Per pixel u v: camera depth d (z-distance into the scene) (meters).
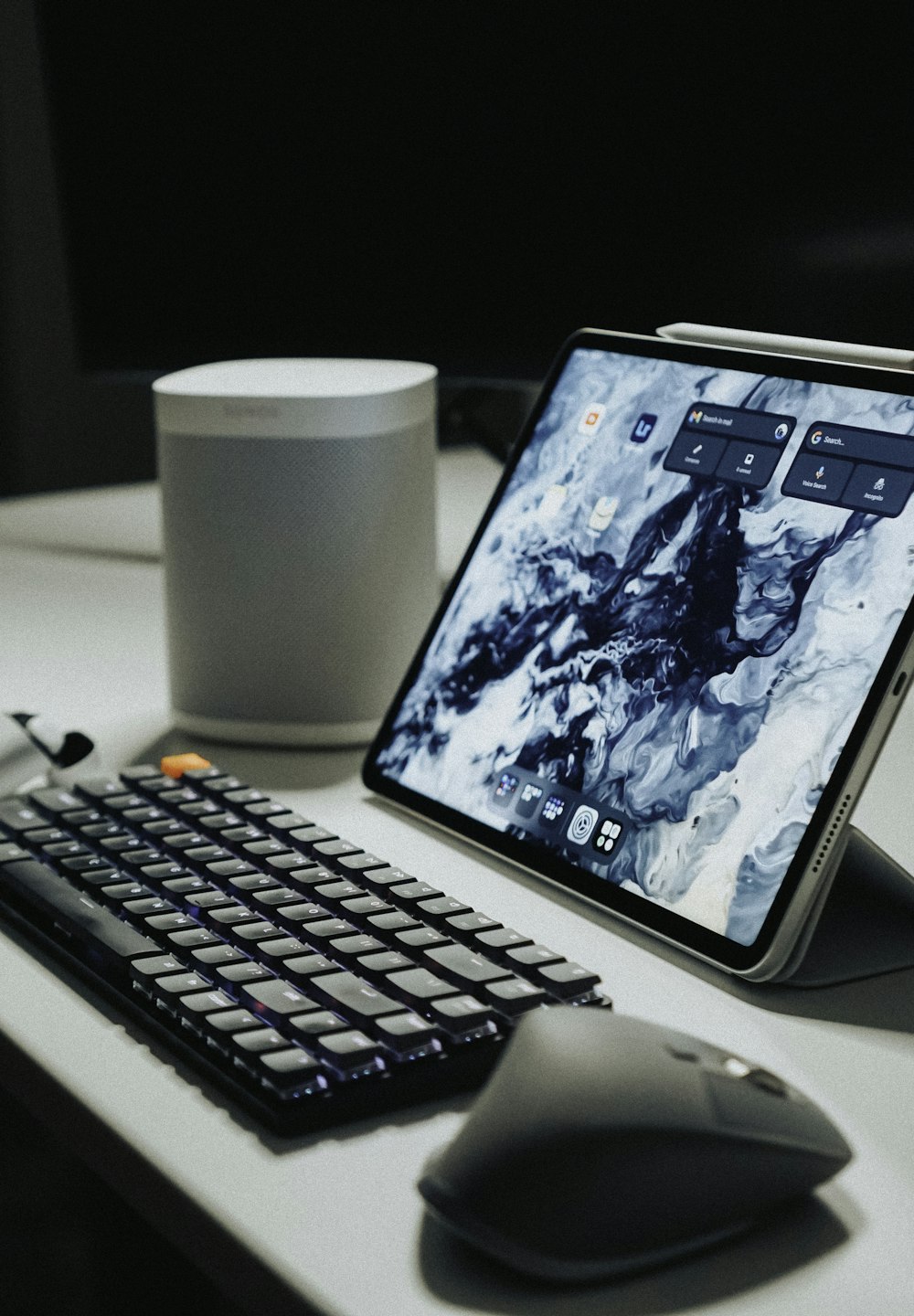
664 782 0.61
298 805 0.73
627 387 0.72
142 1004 0.51
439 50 1.01
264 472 0.78
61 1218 1.52
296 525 0.79
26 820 0.66
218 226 1.17
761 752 0.58
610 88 0.93
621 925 0.60
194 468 0.79
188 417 0.79
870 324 0.83
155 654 1.00
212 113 1.14
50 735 0.74
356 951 0.52
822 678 0.57
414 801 0.71
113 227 1.23
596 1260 0.37
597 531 0.70
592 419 0.73
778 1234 0.40
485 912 0.61
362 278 1.10
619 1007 0.53
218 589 0.80
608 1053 0.39
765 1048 0.50
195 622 0.81
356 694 0.81
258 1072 0.45
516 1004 0.49
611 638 0.66
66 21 1.20
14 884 0.60
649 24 0.90
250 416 0.78
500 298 1.03
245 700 0.81
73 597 1.15
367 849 0.67
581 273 0.98
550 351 1.01
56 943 0.56
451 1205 0.37
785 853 0.55
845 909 0.57
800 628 0.59
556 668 0.68
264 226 1.14
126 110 1.19
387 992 0.50
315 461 0.78
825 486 0.60
